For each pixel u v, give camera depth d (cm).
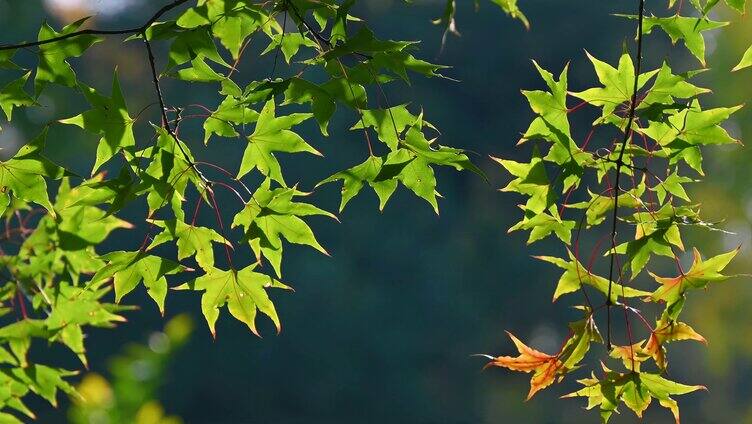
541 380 257
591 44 2242
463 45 2348
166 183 248
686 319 2069
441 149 251
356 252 2272
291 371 2222
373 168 257
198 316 2088
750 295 1984
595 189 1357
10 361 353
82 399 359
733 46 1527
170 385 2138
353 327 2219
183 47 247
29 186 261
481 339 2355
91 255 351
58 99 1919
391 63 245
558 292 263
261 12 254
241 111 257
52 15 2002
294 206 257
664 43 2112
